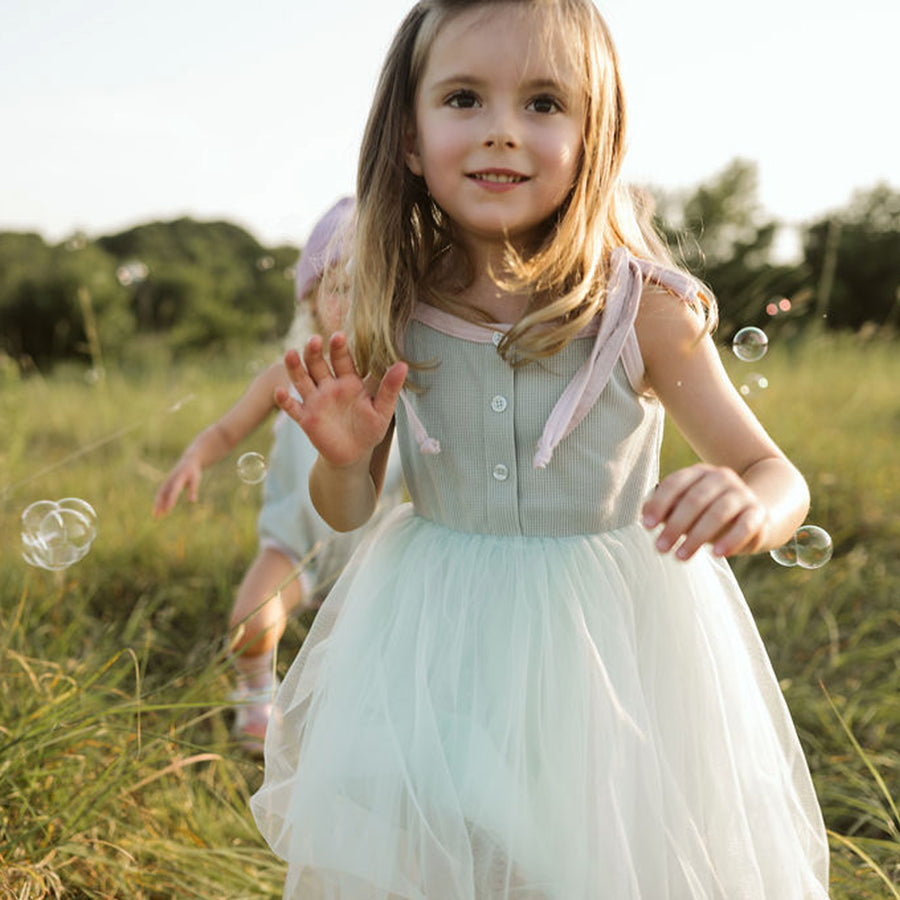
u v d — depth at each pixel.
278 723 1.62
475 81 1.43
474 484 1.53
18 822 1.73
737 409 1.50
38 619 2.59
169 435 5.25
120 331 11.73
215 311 12.40
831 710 2.44
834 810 2.04
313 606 2.84
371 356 1.58
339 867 1.39
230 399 6.19
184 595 3.07
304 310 2.67
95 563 3.18
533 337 1.45
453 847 1.35
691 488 1.21
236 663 2.47
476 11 1.44
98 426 5.32
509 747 1.39
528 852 1.35
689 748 1.46
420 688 1.43
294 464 2.71
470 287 1.59
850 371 5.68
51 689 2.03
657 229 1.88
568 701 1.40
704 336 1.50
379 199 1.59
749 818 1.47
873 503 3.67
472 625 1.46
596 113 1.48
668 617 1.50
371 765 1.41
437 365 1.53
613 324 1.48
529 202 1.46
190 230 15.09
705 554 1.60
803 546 1.62
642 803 1.38
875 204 10.66
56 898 1.66
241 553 3.38
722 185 10.25
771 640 2.84
